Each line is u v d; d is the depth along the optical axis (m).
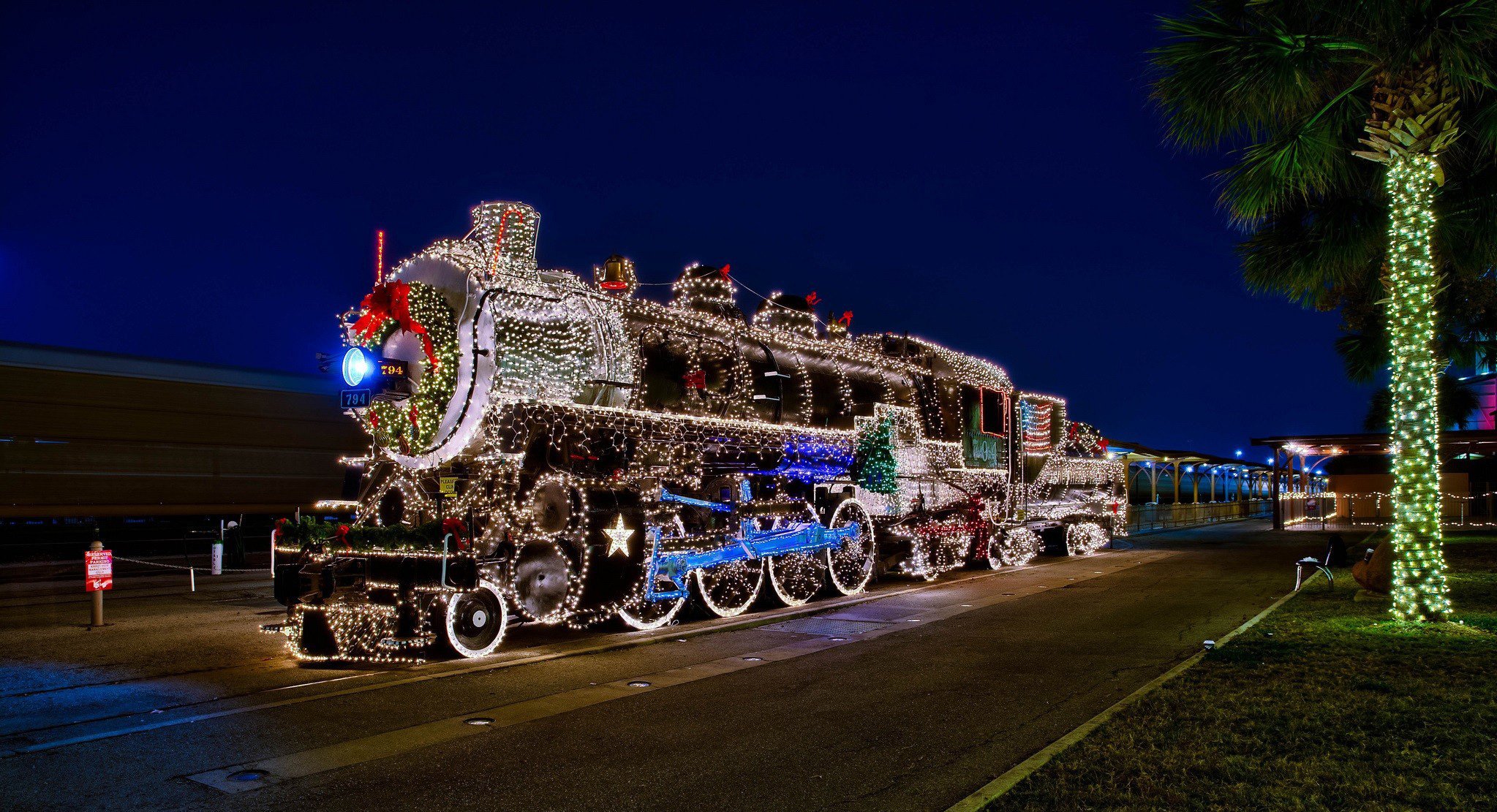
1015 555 17.33
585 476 9.39
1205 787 4.50
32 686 7.32
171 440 19.44
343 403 9.34
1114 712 5.98
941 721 6.09
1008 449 17.58
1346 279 13.45
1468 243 12.56
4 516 17.02
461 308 8.91
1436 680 6.79
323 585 8.52
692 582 10.58
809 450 12.39
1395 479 10.08
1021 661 8.07
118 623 10.69
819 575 12.21
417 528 8.26
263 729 5.95
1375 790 4.43
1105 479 23.33
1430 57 9.95
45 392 17.69
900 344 15.55
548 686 7.18
